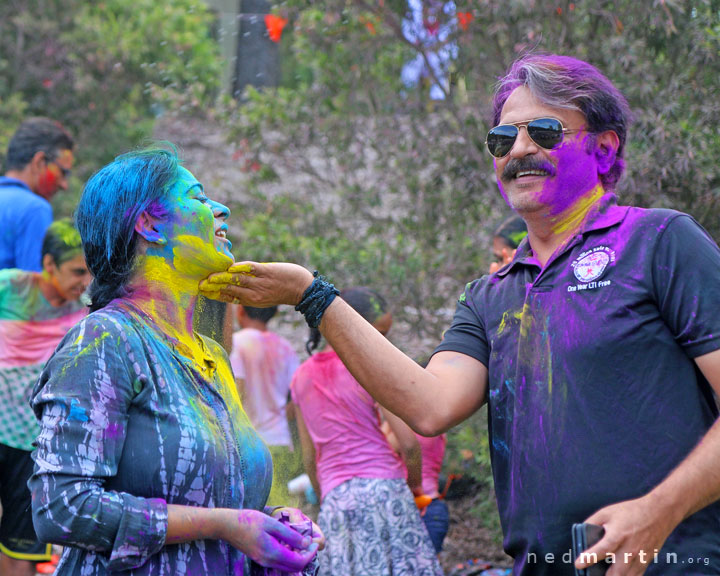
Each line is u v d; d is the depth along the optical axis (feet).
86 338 6.45
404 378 7.66
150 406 6.48
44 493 6.17
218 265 7.13
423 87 19.31
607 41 15.61
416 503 13.75
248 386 14.65
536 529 7.10
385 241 18.95
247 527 6.56
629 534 6.27
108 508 6.13
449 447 17.40
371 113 19.54
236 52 25.39
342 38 19.44
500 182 7.89
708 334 6.74
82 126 33.81
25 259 15.88
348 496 12.76
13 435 13.37
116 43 33.58
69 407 6.23
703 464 6.49
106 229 6.88
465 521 18.28
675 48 15.66
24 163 16.53
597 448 6.88
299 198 20.52
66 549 6.66
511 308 7.68
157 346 6.72
